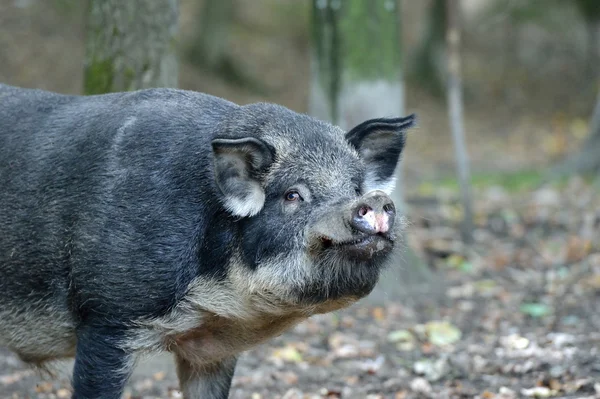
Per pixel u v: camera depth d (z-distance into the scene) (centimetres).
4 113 588
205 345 579
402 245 547
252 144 511
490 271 1197
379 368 830
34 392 756
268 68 3116
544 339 877
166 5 778
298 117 545
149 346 545
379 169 566
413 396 741
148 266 525
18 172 562
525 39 3756
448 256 1266
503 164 2244
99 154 544
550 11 3803
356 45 1001
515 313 1005
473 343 898
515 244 1334
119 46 769
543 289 1098
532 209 1528
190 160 535
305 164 518
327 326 967
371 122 548
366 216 472
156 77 779
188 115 553
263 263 514
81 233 533
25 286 561
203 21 2889
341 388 775
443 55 3253
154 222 526
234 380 798
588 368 768
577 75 3503
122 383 545
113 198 530
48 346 580
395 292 1055
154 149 538
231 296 538
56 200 547
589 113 3114
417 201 1594
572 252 1236
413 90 3197
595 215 1427
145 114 553
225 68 2903
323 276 500
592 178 1756
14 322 572
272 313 540
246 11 3488
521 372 782
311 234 498
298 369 832
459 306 1045
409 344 903
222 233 528
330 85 1016
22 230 555
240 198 512
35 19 2478
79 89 2323
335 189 511
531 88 3388
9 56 2312
